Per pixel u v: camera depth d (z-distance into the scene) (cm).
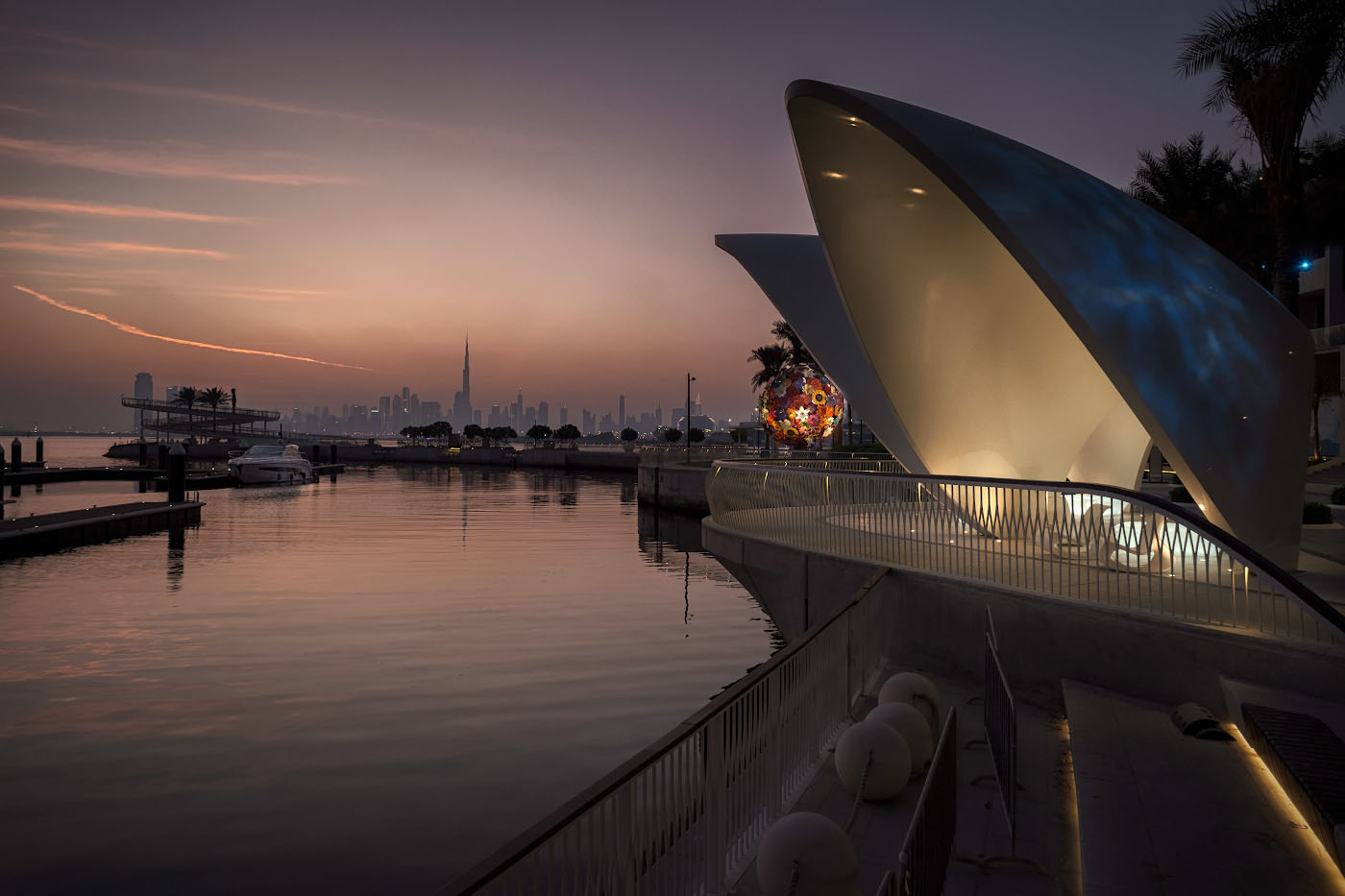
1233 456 937
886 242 1244
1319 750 483
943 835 448
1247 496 955
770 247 2042
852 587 1086
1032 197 970
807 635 629
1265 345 991
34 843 755
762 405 4178
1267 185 2312
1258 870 420
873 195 1183
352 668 1324
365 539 3027
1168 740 612
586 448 13438
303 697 1177
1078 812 487
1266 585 891
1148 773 548
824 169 1162
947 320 1300
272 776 905
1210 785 528
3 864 718
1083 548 1117
